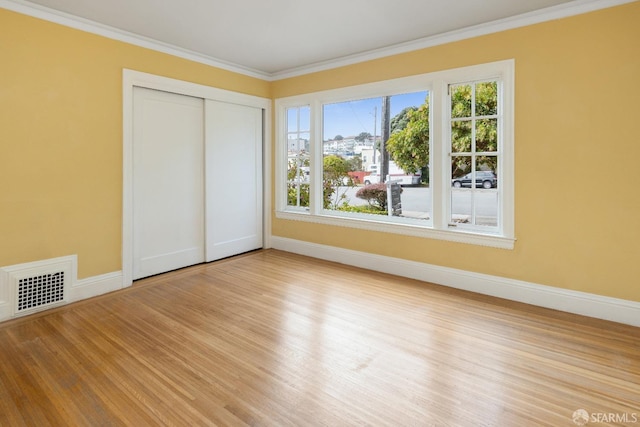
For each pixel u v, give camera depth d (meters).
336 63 4.34
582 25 2.81
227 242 4.75
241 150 4.84
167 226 4.07
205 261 4.49
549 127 3.00
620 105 2.70
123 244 3.55
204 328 2.69
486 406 1.80
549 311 3.01
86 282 3.30
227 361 2.23
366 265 4.28
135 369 2.14
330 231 4.62
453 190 3.66
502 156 3.29
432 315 2.93
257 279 3.87
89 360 2.24
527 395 1.89
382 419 1.71
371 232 4.22
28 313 2.95
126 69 3.50
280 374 2.09
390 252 4.07
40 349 2.38
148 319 2.86
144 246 3.86
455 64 3.46
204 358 2.27
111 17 3.13
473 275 3.48
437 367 2.16
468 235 3.48
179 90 3.99
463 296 3.36
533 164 3.09
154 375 2.08
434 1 2.82
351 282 3.77
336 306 3.12
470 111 3.51
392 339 2.52
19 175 2.88
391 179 4.18
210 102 4.38
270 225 5.31
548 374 2.08
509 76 3.16
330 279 3.87
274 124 5.14
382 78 3.98
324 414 1.75
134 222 3.74
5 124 2.79
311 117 4.68
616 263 2.78
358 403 1.83
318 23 3.25
